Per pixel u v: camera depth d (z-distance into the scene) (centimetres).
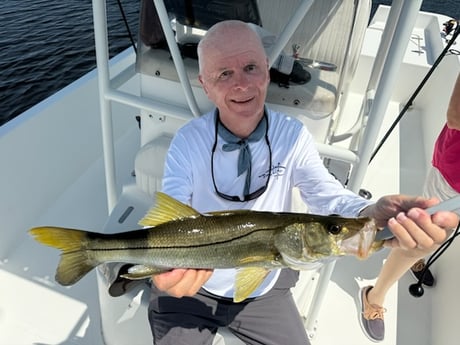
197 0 102
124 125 200
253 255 69
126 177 170
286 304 99
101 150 192
